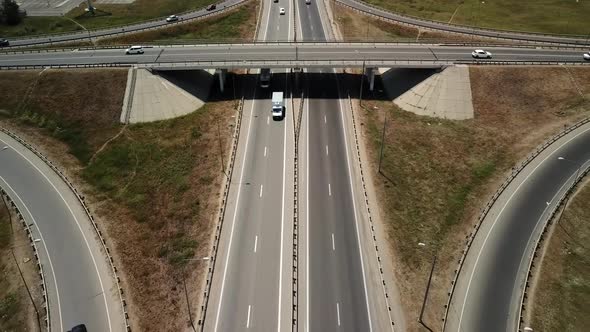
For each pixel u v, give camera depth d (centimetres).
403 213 6781
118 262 6016
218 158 7806
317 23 13200
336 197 6962
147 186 7331
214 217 6656
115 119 8675
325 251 6062
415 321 5269
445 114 8894
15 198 7038
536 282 5734
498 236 6362
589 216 6719
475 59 9594
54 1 16075
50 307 5431
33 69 9300
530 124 8588
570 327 5247
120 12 14712
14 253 6162
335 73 10450
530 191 7119
